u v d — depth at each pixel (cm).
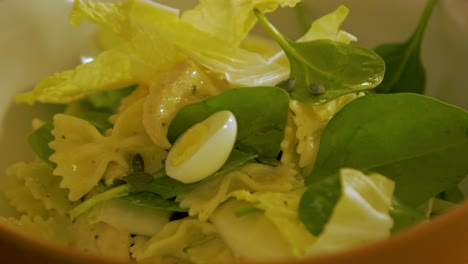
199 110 31
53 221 32
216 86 33
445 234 25
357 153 31
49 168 34
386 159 30
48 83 35
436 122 30
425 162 30
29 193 33
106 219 31
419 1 36
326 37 35
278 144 31
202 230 30
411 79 36
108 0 37
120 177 32
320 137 31
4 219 32
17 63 35
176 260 31
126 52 35
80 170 32
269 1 33
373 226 26
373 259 24
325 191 26
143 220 31
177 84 32
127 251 31
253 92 31
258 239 28
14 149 35
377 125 31
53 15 36
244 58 33
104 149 33
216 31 33
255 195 29
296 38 38
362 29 37
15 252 25
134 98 34
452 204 32
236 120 31
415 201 30
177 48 33
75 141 33
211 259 30
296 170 31
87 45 38
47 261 24
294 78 33
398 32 36
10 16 35
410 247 24
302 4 38
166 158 31
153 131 31
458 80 34
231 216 29
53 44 36
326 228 25
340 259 24
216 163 30
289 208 28
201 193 30
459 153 30
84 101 37
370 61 32
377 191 27
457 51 34
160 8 33
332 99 32
